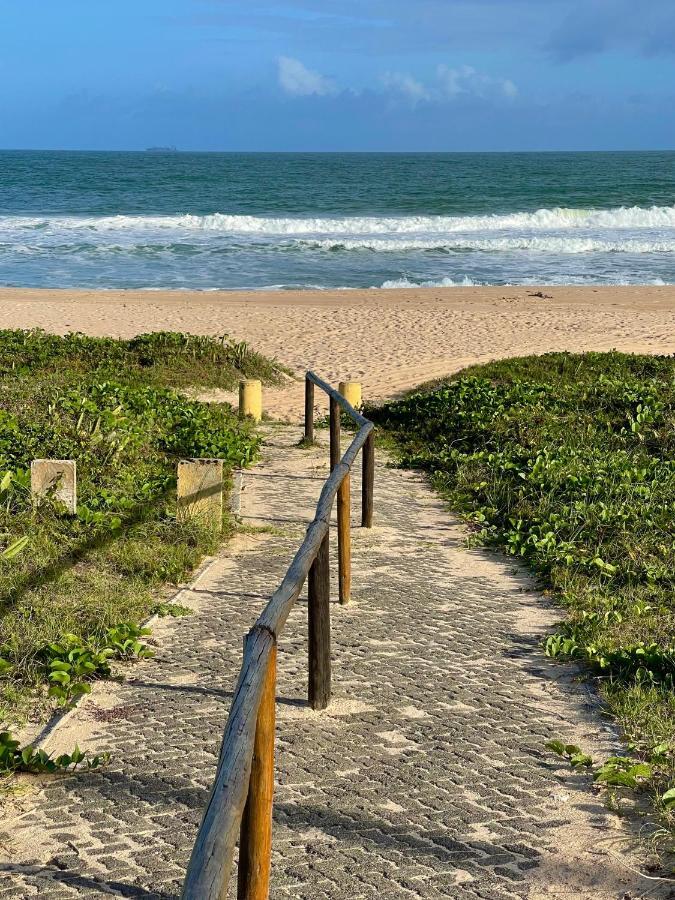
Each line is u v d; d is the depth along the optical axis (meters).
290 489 10.58
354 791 4.46
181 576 7.43
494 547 8.73
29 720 5.07
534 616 7.00
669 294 29.06
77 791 4.38
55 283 31.12
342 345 21.09
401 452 12.76
